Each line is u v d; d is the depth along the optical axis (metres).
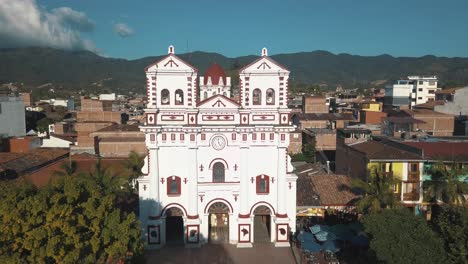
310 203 45.72
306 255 39.81
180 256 40.06
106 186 41.59
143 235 41.88
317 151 82.81
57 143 83.88
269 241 43.50
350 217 45.75
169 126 40.81
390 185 40.22
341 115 109.62
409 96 137.25
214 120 41.88
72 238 26.09
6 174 50.41
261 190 42.81
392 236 31.86
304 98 121.00
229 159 42.25
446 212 34.16
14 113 92.50
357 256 39.62
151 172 41.22
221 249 41.75
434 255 29.84
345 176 51.50
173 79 41.09
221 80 56.56
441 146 51.56
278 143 41.91
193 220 41.91
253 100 42.06
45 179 49.94
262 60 41.44
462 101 100.56
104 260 27.61
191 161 41.44
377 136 65.12
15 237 25.28
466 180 44.44
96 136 76.81
